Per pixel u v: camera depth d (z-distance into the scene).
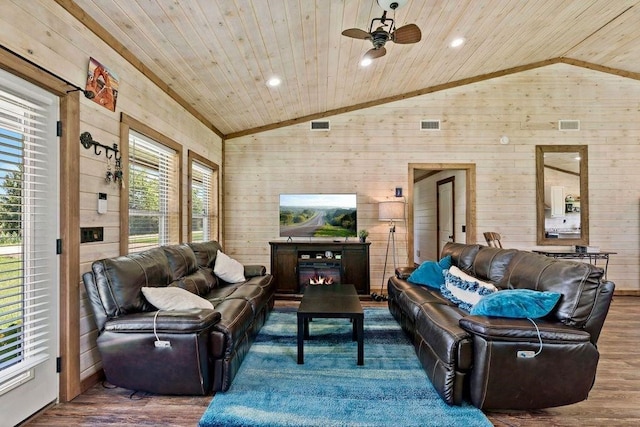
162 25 2.62
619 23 4.03
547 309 2.03
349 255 4.98
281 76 3.92
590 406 2.12
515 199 5.42
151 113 3.32
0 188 1.81
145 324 2.12
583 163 5.38
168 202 3.83
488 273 3.04
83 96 2.36
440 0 3.03
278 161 5.57
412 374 2.51
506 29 3.83
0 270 1.82
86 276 2.24
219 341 2.23
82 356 2.28
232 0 2.47
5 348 1.80
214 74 3.57
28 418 1.93
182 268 3.15
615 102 5.38
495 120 5.43
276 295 4.96
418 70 4.59
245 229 5.61
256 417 1.95
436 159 5.46
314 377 2.46
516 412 2.05
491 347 1.94
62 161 2.17
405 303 3.16
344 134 5.52
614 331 3.55
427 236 7.80
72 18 2.26
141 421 1.94
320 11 2.81
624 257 5.35
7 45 1.78
